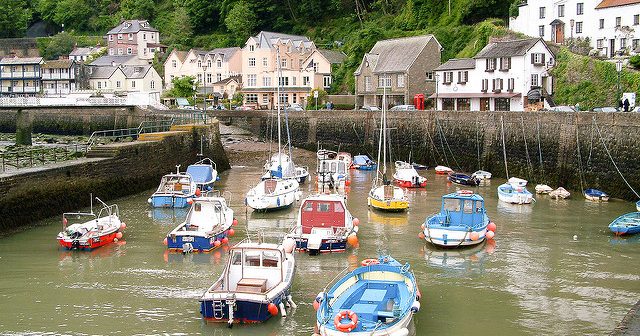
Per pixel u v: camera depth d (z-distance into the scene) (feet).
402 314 70.28
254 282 78.89
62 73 417.90
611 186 152.25
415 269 98.68
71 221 126.82
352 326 66.85
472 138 200.44
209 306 75.72
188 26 463.83
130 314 80.12
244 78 366.22
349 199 157.48
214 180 169.07
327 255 106.32
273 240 115.24
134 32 466.29
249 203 138.41
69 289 88.99
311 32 409.28
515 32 276.62
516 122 183.21
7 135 310.86
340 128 253.85
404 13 358.23
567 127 164.76
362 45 339.98
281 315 78.64
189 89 378.12
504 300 85.61
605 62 216.13
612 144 151.53
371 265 82.79
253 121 288.10
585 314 80.79
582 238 115.96
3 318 78.74
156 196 142.82
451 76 255.70
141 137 184.96
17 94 426.10
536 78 229.45
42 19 556.51
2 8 518.37
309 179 185.78
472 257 105.09
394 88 287.89
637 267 99.25
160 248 109.81
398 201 138.62
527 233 119.85
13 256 103.76
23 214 122.52
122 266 99.45
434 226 112.57
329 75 352.08
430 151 217.15
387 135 234.17
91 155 156.15
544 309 82.48
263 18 431.43
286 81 353.72
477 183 173.99
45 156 175.42
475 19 320.50
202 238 106.42
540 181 174.09
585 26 251.19
